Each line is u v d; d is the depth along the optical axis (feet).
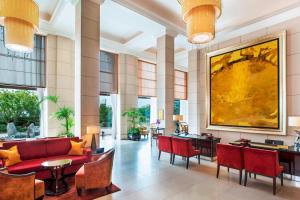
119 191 12.57
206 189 13.09
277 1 19.62
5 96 28.94
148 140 33.94
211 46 27.12
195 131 28.63
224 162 15.07
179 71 47.37
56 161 13.04
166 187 13.32
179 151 18.39
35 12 9.87
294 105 18.74
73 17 23.41
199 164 19.12
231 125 23.07
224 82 23.95
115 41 33.35
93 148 17.60
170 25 25.43
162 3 21.16
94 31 19.49
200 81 27.96
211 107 25.31
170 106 26.55
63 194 11.98
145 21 23.44
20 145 14.93
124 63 36.45
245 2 19.94
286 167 15.29
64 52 28.22
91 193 12.17
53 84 27.22
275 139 19.74
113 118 35.88
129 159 20.75
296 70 18.79
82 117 18.38
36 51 26.37
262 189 13.25
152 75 41.65
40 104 26.73
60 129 27.45
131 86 37.32
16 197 9.15
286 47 19.36
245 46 22.09
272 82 19.84
